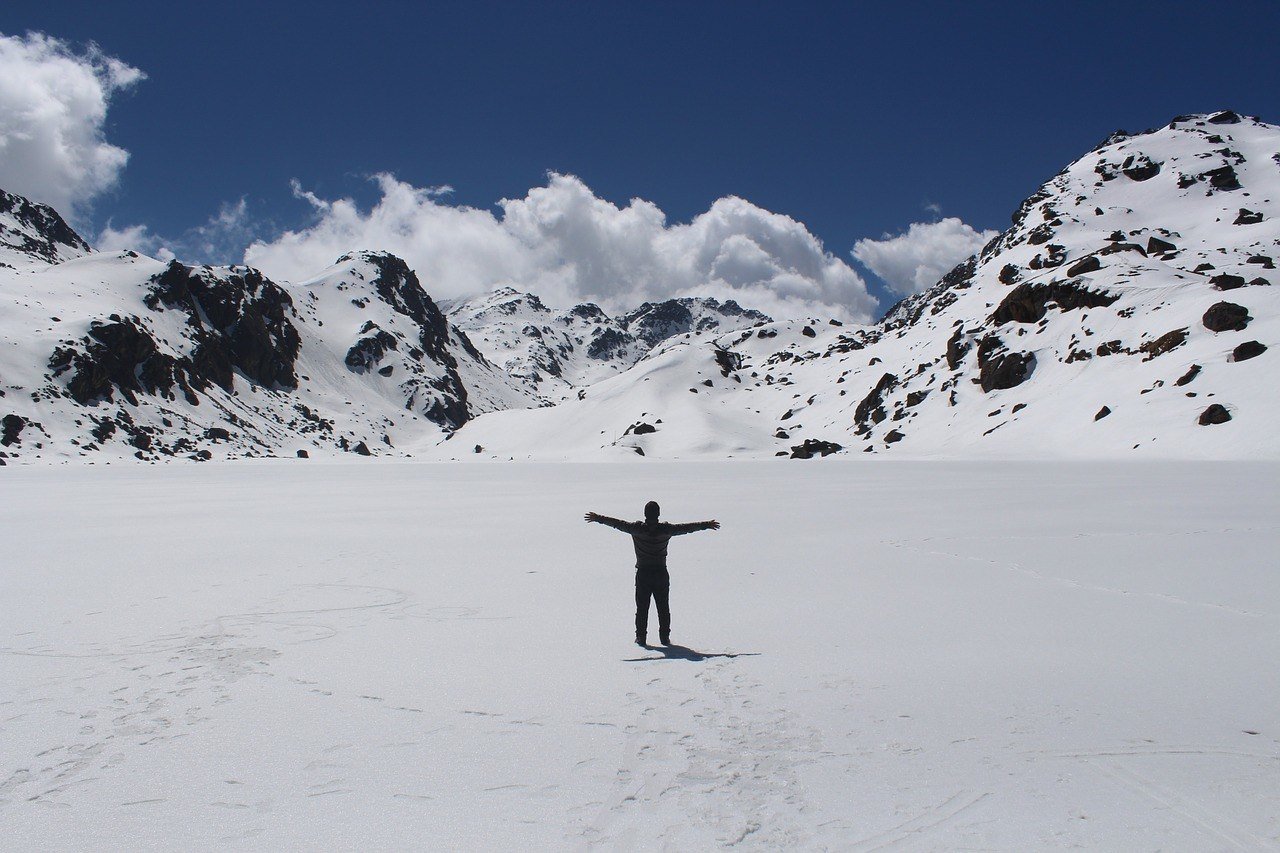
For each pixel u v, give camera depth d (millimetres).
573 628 11398
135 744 7016
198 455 151875
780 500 35594
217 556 18734
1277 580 14023
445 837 5316
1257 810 5602
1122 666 9117
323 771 6430
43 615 12289
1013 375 112750
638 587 10430
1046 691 8289
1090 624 11133
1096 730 7176
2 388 133125
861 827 5426
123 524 26781
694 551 19141
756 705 8000
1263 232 140875
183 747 6938
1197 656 9445
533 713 7801
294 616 12211
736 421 166000
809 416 163375
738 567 16641
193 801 5891
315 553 19250
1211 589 13352
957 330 147625
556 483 55375
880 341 196500
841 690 8453
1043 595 13211
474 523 26797
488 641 10656
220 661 9695
